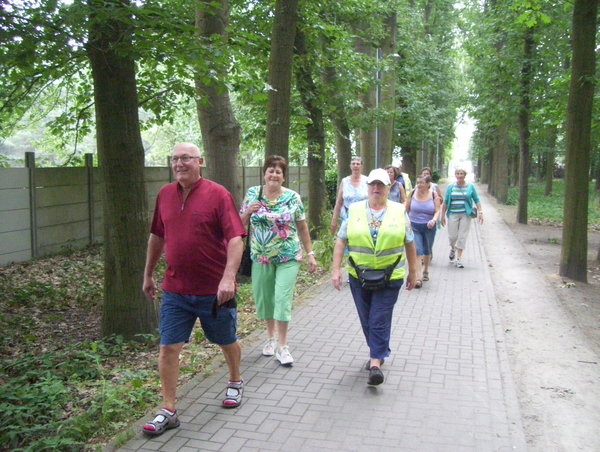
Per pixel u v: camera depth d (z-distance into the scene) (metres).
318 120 14.02
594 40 9.79
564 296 9.10
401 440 3.91
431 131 26.28
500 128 29.44
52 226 11.64
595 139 13.62
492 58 20.05
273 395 4.68
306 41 12.93
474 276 10.17
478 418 4.26
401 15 20.17
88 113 10.55
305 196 28.23
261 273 5.51
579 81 9.95
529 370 5.48
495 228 18.72
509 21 18.80
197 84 8.63
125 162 5.88
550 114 14.32
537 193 38.47
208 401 4.57
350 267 5.11
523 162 20.36
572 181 10.33
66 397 4.43
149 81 8.99
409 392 4.74
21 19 5.37
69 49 5.76
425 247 9.57
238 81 7.38
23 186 10.78
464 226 11.12
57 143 12.48
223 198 4.09
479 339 6.25
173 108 10.26
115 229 5.96
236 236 4.05
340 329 6.66
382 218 5.04
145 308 6.14
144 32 5.73
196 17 8.25
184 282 4.09
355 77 13.45
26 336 6.18
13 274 9.59
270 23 11.88
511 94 20.02
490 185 40.44
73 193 12.28
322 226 13.69
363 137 17.09
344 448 3.79
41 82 8.12
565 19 15.78
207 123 8.90
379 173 5.03
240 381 4.53
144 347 5.92
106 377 5.07
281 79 9.56
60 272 9.96
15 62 5.75
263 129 15.62
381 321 4.94
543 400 4.76
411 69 23.91
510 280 10.02
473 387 4.86
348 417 4.27
